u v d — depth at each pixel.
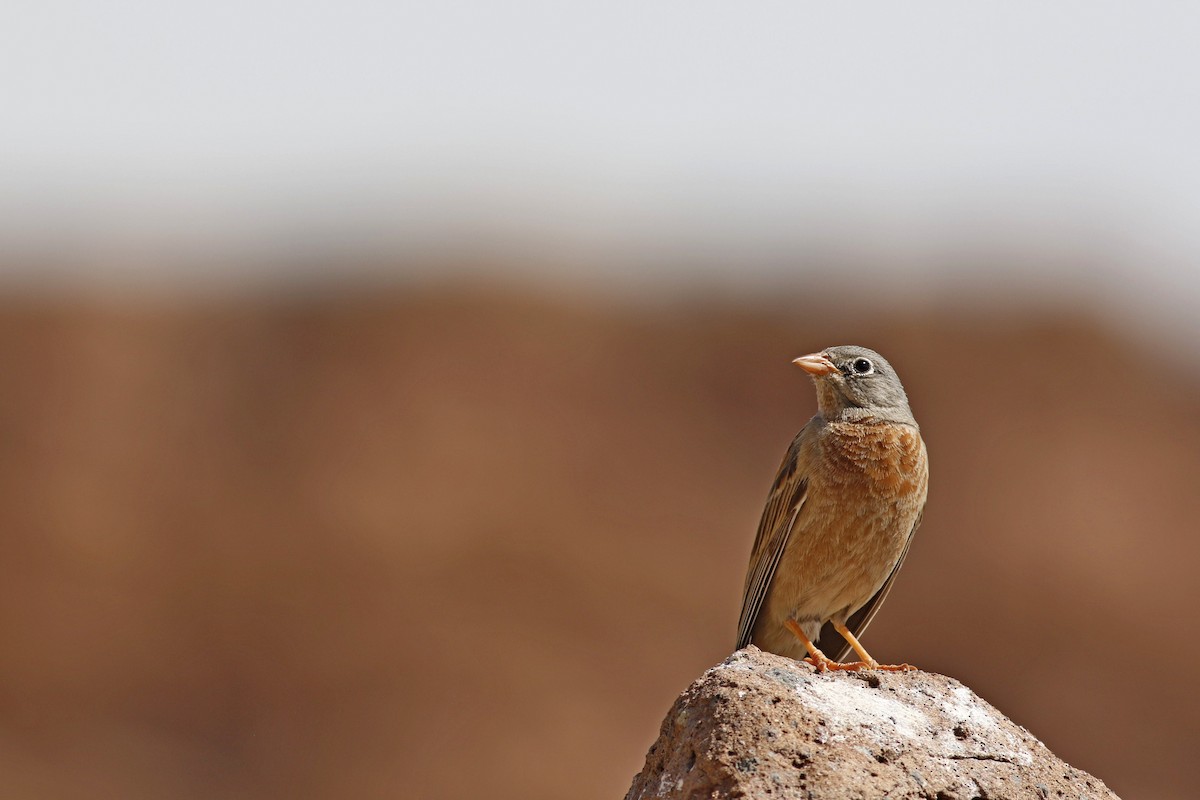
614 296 29.72
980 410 26.14
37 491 23.72
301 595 22.06
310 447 25.12
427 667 20.70
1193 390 28.23
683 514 23.98
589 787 19.20
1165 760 19.98
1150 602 22.27
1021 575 22.52
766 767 4.73
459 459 24.72
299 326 28.06
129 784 18.77
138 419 25.73
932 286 29.80
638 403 26.41
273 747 19.52
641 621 21.92
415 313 27.95
